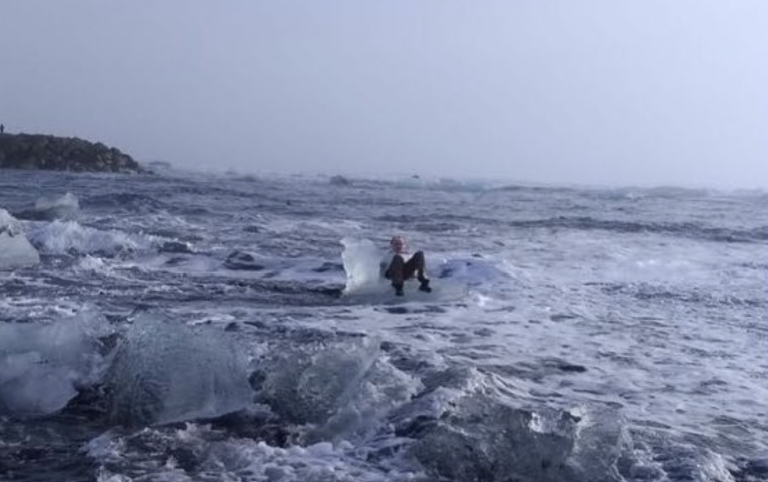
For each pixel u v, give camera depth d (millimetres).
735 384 7723
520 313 11047
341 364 6176
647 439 5867
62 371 6684
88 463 5117
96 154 61812
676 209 40719
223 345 6301
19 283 11766
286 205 32000
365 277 12094
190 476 4895
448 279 13312
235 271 14258
